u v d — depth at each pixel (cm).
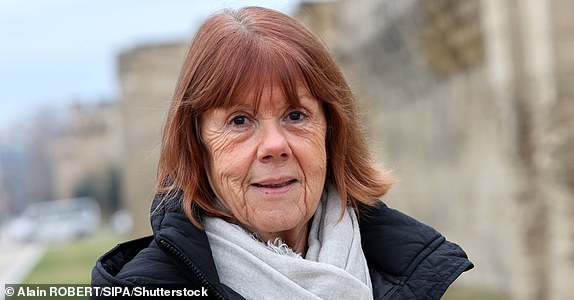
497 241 873
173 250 176
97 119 6181
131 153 1736
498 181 855
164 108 200
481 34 859
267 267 178
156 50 1719
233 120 181
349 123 197
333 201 199
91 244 2364
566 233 632
